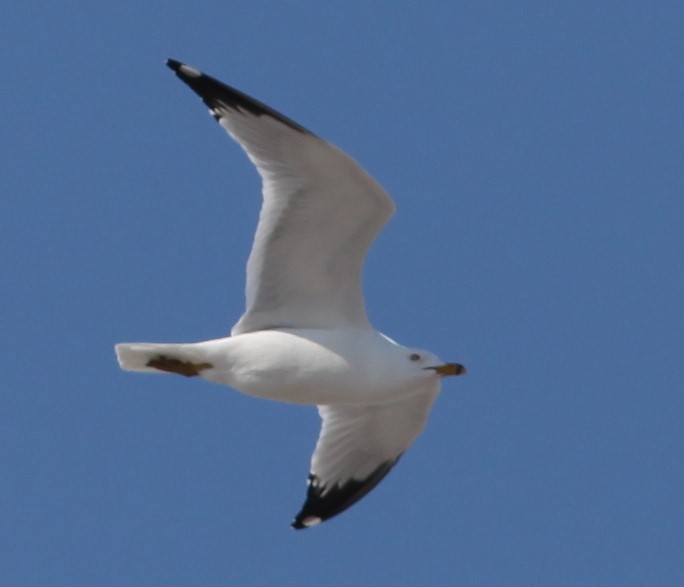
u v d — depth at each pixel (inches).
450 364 631.2
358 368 621.3
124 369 617.9
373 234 609.9
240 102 592.7
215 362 617.3
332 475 687.7
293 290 624.7
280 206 608.4
